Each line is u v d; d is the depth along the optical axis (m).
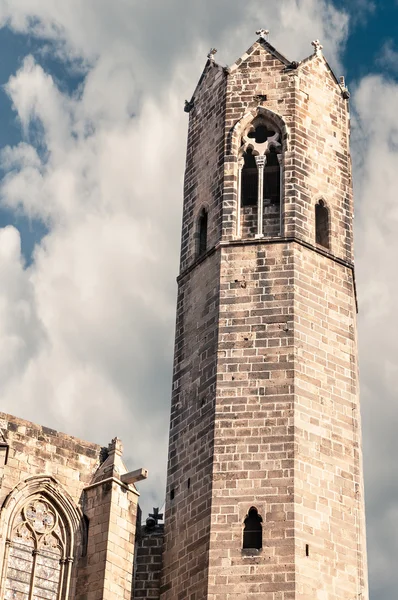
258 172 70.62
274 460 61.72
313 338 65.69
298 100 72.38
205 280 68.69
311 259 67.94
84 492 62.88
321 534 60.50
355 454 64.12
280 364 64.25
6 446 60.66
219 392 64.12
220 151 71.88
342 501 62.22
